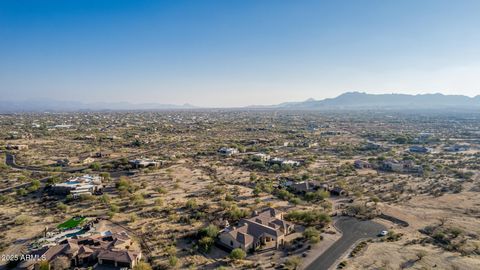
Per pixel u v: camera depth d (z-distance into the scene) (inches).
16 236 3474.4
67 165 7381.9
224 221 3870.6
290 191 5438.0
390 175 6688.0
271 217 3905.0
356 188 5659.5
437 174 6747.1
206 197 4945.9
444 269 2851.9
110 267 2866.6
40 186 5511.8
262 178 6314.0
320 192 5083.7
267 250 3272.6
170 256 3004.4
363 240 3533.5
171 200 4751.5
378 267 2898.6
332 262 3031.5
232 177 6437.0
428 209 4569.4
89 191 5044.3
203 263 2947.8
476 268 2864.2
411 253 3169.3
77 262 2940.5
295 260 2928.2
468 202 4869.6
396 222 4101.9
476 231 3747.5
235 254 3021.7
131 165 7130.9
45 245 3154.5
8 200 4702.3
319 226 3919.8
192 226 3782.0
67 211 4293.8
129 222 3890.3
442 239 3521.2
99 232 3533.5
